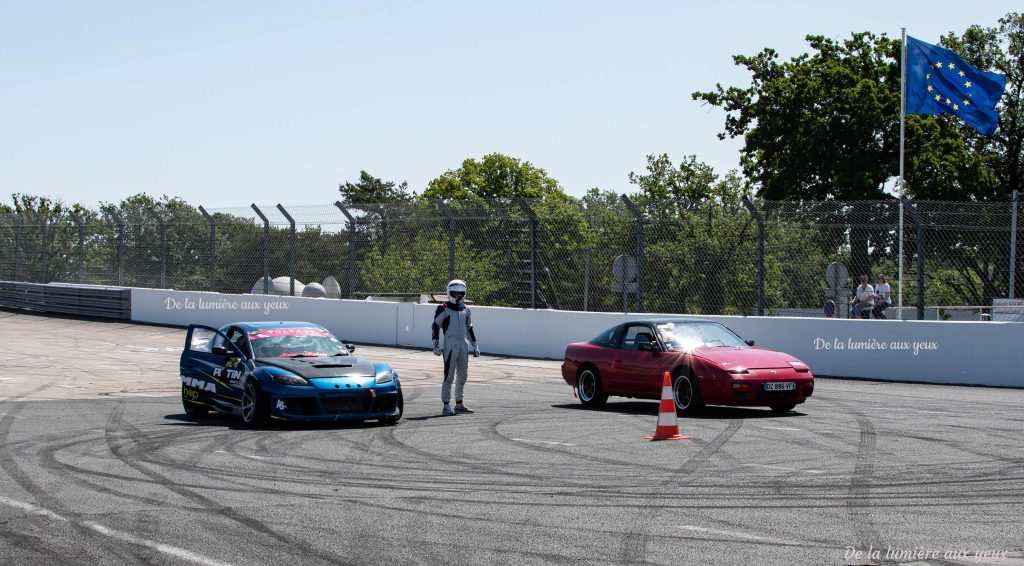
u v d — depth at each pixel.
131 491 8.38
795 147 40.25
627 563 5.93
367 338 27.17
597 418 13.20
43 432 12.26
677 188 67.38
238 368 13.01
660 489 8.21
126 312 33.84
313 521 7.16
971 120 22.94
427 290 26.00
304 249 28.28
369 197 107.31
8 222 38.88
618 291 21.92
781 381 13.09
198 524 7.09
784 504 7.55
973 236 20.06
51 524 7.13
